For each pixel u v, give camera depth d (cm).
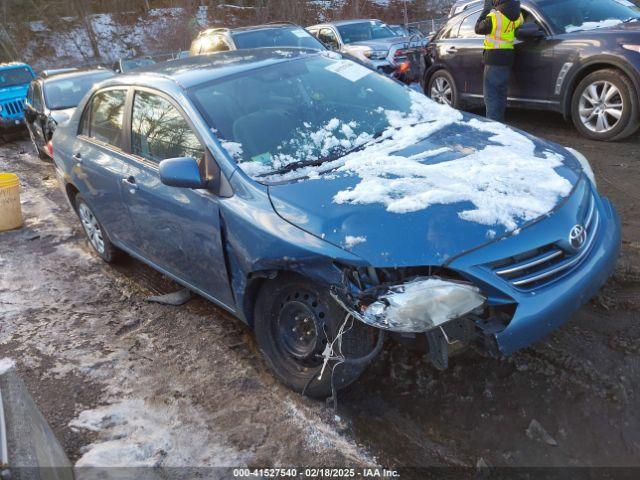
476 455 253
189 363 349
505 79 708
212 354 355
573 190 287
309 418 287
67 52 2761
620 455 243
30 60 2678
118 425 300
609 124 664
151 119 379
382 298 238
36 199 782
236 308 328
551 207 266
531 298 245
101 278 496
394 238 246
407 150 324
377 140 344
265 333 306
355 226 255
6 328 420
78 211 531
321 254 255
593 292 269
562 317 253
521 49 716
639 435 250
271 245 274
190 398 315
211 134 326
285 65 389
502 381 291
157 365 351
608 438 252
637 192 505
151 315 416
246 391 315
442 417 277
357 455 260
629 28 635
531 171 292
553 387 282
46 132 953
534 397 279
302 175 303
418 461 254
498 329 244
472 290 236
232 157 314
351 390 303
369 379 309
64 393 333
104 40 2811
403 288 237
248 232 288
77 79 1031
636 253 396
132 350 371
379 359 321
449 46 848
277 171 311
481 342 256
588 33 655
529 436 258
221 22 2853
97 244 525
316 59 410
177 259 372
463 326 247
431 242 243
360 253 247
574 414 266
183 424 294
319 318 274
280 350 302
